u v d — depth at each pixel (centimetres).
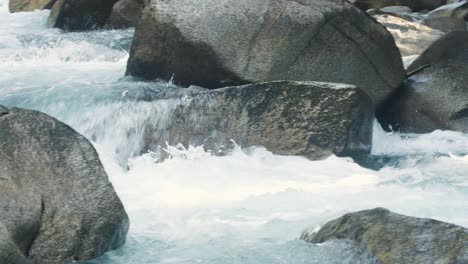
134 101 1128
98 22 1973
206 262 686
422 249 608
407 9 2284
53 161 707
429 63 1286
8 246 600
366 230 646
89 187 700
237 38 1183
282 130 1063
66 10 1977
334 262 644
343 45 1216
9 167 692
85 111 1143
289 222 781
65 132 734
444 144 1180
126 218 709
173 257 698
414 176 977
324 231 688
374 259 616
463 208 824
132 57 1259
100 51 1681
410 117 1249
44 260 667
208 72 1187
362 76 1230
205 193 899
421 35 1593
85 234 682
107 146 1096
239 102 1084
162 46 1220
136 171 999
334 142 1057
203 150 1065
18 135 718
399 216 650
